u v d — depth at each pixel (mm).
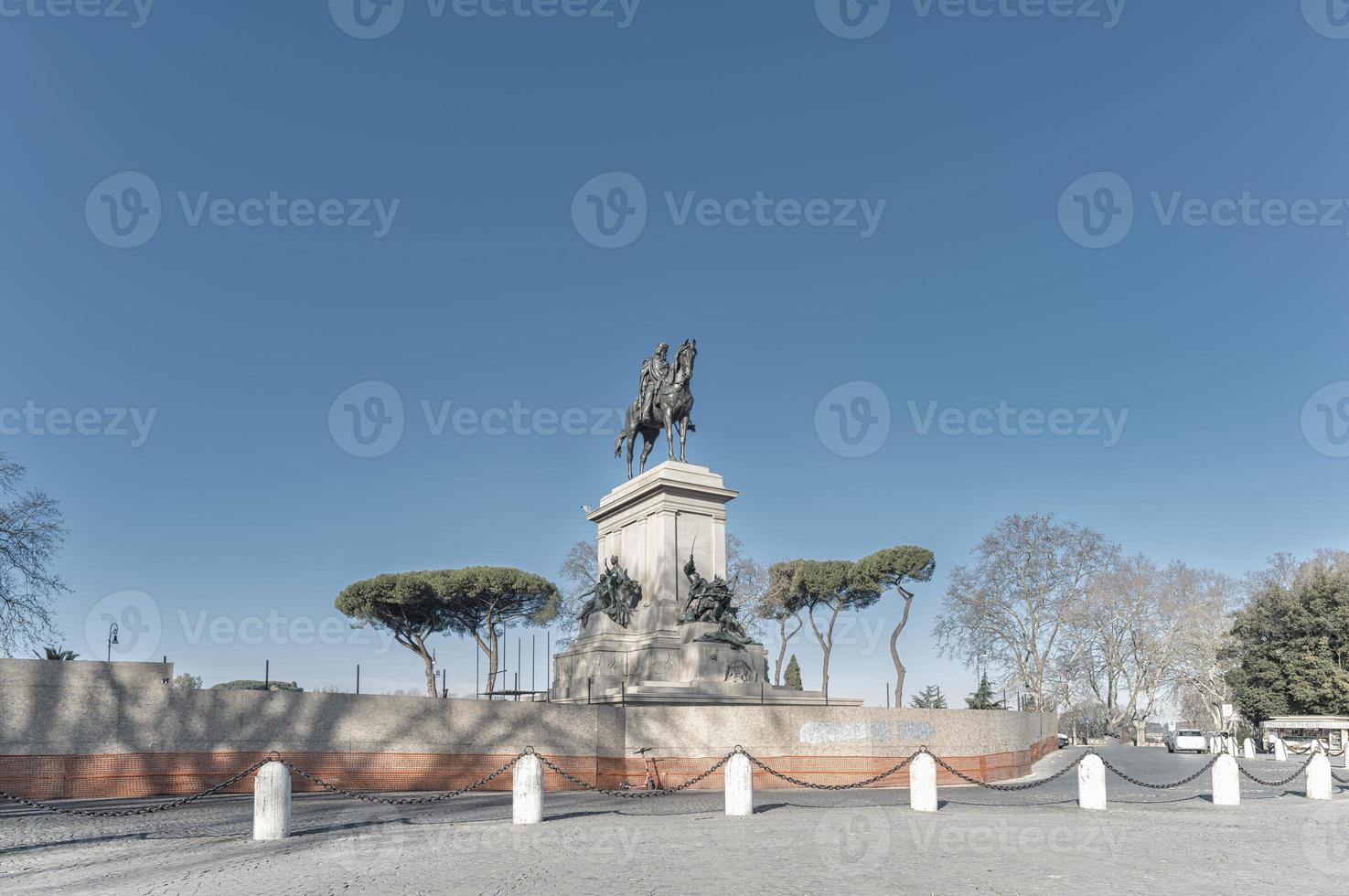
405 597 77750
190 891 13594
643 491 45688
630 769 33344
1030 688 86750
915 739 37406
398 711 30219
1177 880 15234
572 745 32500
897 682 87875
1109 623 93875
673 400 47031
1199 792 33688
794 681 95125
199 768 27703
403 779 29906
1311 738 80688
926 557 87312
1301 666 77438
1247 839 20000
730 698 38906
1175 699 112875
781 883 14383
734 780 23531
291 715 28922
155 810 19484
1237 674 83688
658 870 15414
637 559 46000
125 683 27328
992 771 39469
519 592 80312
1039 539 87500
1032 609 86875
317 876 14805
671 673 41156
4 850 17422
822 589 91750
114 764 26875
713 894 13500
